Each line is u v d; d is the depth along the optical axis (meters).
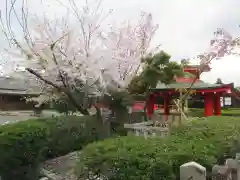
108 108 9.22
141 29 10.17
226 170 3.27
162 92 15.88
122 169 2.89
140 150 3.19
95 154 3.16
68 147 7.61
